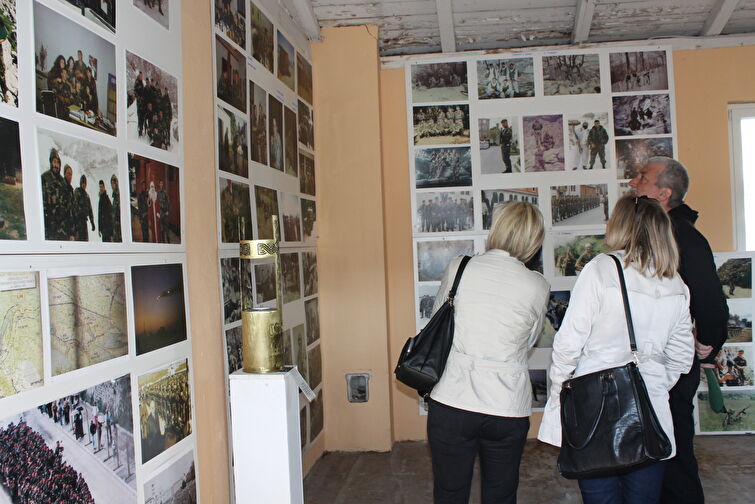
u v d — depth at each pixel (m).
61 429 1.42
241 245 2.01
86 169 1.55
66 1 1.48
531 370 4.18
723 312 2.25
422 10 3.88
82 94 1.55
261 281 2.83
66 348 1.45
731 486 3.21
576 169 4.15
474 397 2.03
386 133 4.29
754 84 4.10
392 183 4.29
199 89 2.24
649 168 2.56
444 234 4.21
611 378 1.83
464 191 4.20
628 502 1.92
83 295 1.53
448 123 4.21
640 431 1.78
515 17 3.94
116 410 1.65
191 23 2.19
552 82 4.16
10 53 1.29
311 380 3.72
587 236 4.14
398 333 4.28
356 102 4.04
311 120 3.94
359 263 4.04
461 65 4.21
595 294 1.91
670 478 2.32
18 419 1.29
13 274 1.29
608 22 3.98
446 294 2.20
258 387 1.87
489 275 2.13
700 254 2.27
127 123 1.76
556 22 4.02
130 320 1.74
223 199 2.43
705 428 4.04
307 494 3.32
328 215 4.05
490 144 4.19
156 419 1.86
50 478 1.38
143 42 1.86
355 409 4.04
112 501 1.61
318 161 4.06
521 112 4.18
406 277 4.28
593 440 1.82
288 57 3.48
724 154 4.13
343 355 4.04
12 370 1.28
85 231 1.54
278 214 3.17
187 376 2.07
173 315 1.99
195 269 2.16
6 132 1.28
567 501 3.15
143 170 1.84
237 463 1.88
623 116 4.14
